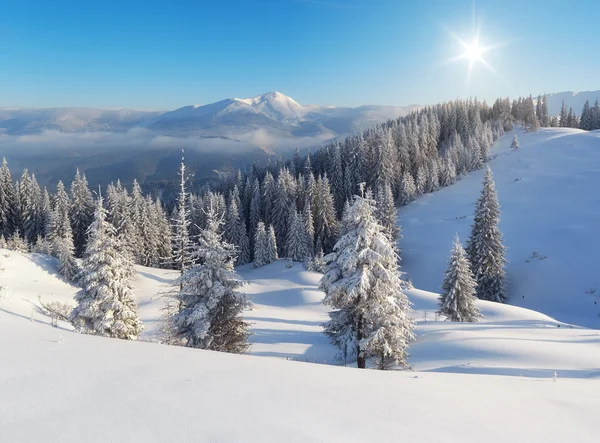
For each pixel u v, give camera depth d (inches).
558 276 1841.8
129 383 187.9
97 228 703.1
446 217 2819.9
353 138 3779.5
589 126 5251.0
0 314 347.9
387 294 640.4
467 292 1237.7
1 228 2370.8
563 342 722.2
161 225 2507.4
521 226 2363.4
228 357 265.3
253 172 3969.0
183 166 705.0
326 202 2568.9
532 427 174.6
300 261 2409.0
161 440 132.3
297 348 967.6
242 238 2719.0
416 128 3786.9
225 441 132.6
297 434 140.8
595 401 240.1
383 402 187.3
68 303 1257.4
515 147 3954.2
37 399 163.3
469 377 298.0
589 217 2228.1
